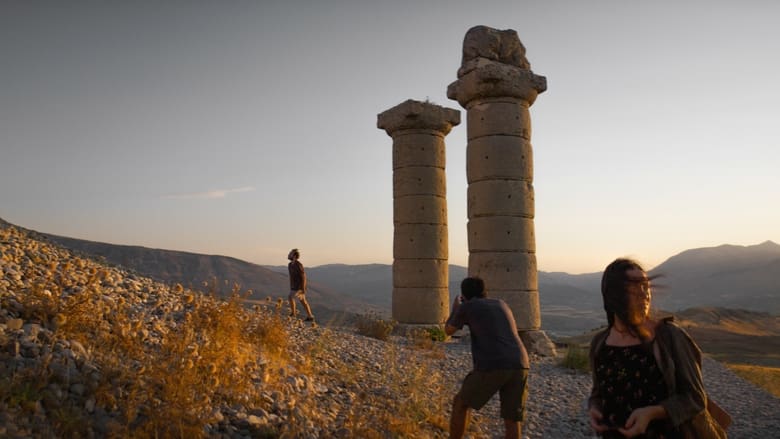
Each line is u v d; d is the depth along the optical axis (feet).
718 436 8.82
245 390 19.19
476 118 54.13
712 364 50.11
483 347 19.16
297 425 18.29
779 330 220.23
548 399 31.78
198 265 625.41
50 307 18.88
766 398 36.42
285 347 27.84
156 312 24.52
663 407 8.40
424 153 63.62
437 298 61.57
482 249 52.39
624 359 9.02
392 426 20.86
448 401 26.86
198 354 19.69
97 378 15.96
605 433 9.02
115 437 13.69
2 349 15.53
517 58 56.49
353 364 30.83
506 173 52.54
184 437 14.85
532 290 52.24
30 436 12.46
